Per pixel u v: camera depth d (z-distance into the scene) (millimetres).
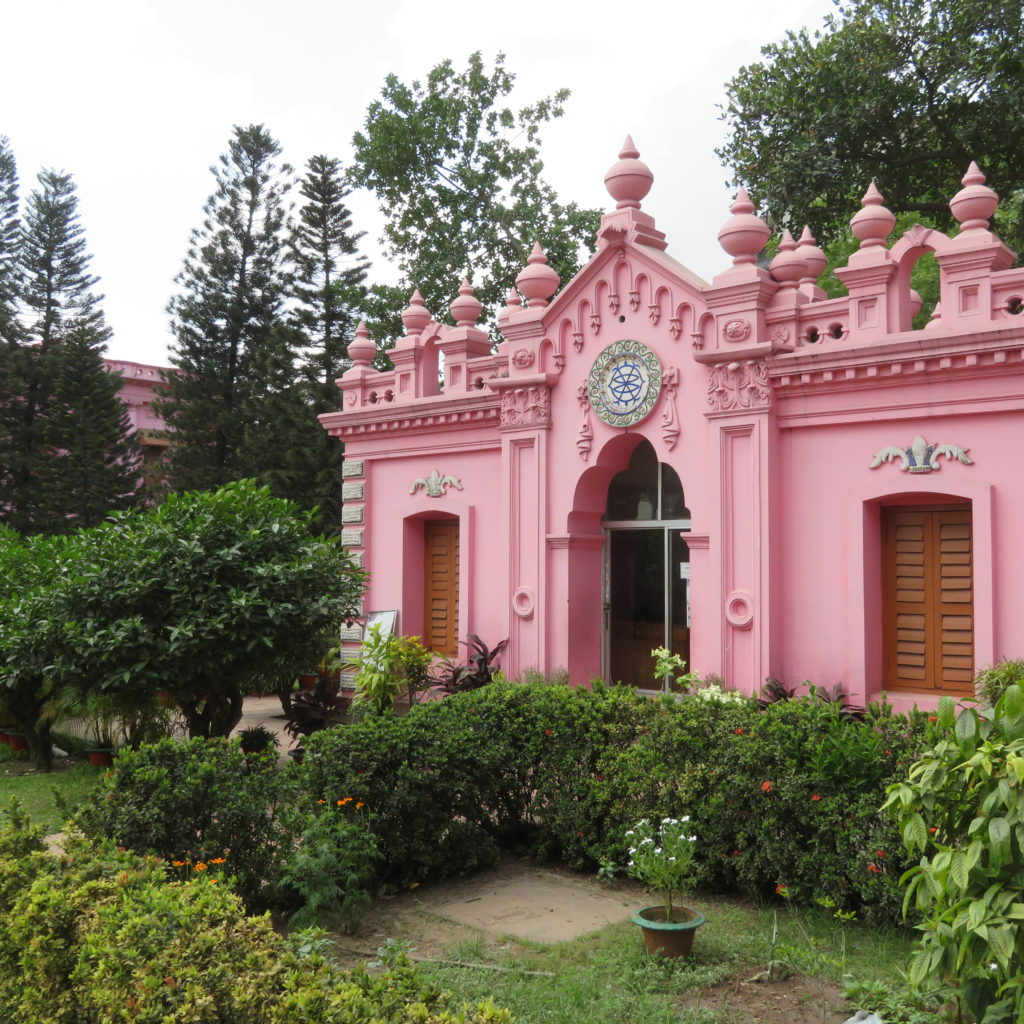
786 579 9547
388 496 13594
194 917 4125
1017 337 8016
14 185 29859
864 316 9188
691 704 7176
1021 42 16781
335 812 6730
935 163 19672
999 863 3752
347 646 13594
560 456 11344
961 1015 4562
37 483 27094
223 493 10266
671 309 10344
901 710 8812
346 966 5699
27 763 12344
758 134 19422
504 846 7980
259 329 27031
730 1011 4926
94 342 26969
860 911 6031
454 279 22734
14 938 4562
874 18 18094
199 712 11430
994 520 8320
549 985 5289
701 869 6539
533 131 23250
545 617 11289
